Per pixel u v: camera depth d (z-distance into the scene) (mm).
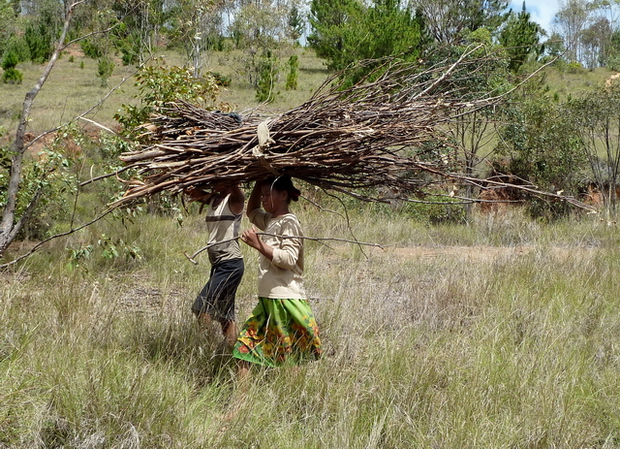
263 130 4000
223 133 4180
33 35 37156
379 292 6652
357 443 3494
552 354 4820
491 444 3523
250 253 8117
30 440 3262
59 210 10172
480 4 20656
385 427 3730
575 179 16375
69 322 4754
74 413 3488
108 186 10773
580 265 8008
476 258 9211
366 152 4090
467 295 6500
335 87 4578
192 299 5824
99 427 3408
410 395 4051
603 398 4230
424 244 11211
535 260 8219
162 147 4074
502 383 4266
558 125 16125
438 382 4340
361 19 20359
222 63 31234
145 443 3365
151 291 6629
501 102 4492
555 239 11469
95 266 7602
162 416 3537
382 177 4293
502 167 15812
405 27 19016
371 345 4812
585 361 4742
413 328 5477
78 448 3297
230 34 33188
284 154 4012
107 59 29594
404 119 4188
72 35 40812
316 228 10758
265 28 31156
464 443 3543
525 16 25078
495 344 4988
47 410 3449
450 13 19500
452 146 4422
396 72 4465
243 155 4027
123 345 4570
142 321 4938
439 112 4555
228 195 4746
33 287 6129
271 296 4164
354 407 3811
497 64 9953
